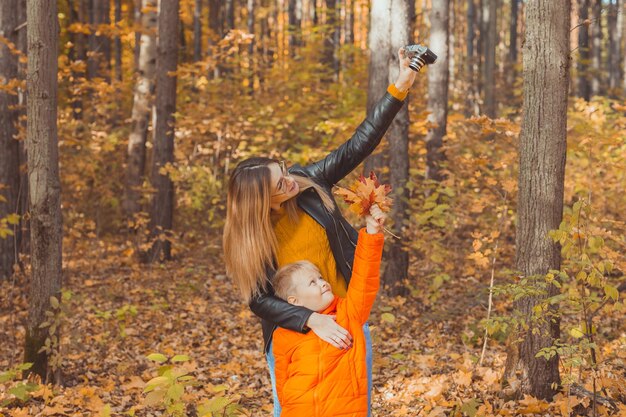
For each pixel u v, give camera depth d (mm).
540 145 4230
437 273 7035
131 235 11508
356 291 2602
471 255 5270
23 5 9102
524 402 4297
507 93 20719
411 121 8875
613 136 7848
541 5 4148
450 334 6598
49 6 5055
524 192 4320
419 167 10742
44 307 5309
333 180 2971
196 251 11258
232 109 11445
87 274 9773
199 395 5191
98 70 16203
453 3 25281
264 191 2658
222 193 11844
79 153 12172
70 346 5512
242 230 2688
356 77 12859
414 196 9680
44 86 5082
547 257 4273
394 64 7629
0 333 6586
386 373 5531
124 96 15414
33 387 4793
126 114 16781
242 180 2688
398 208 7895
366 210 2590
